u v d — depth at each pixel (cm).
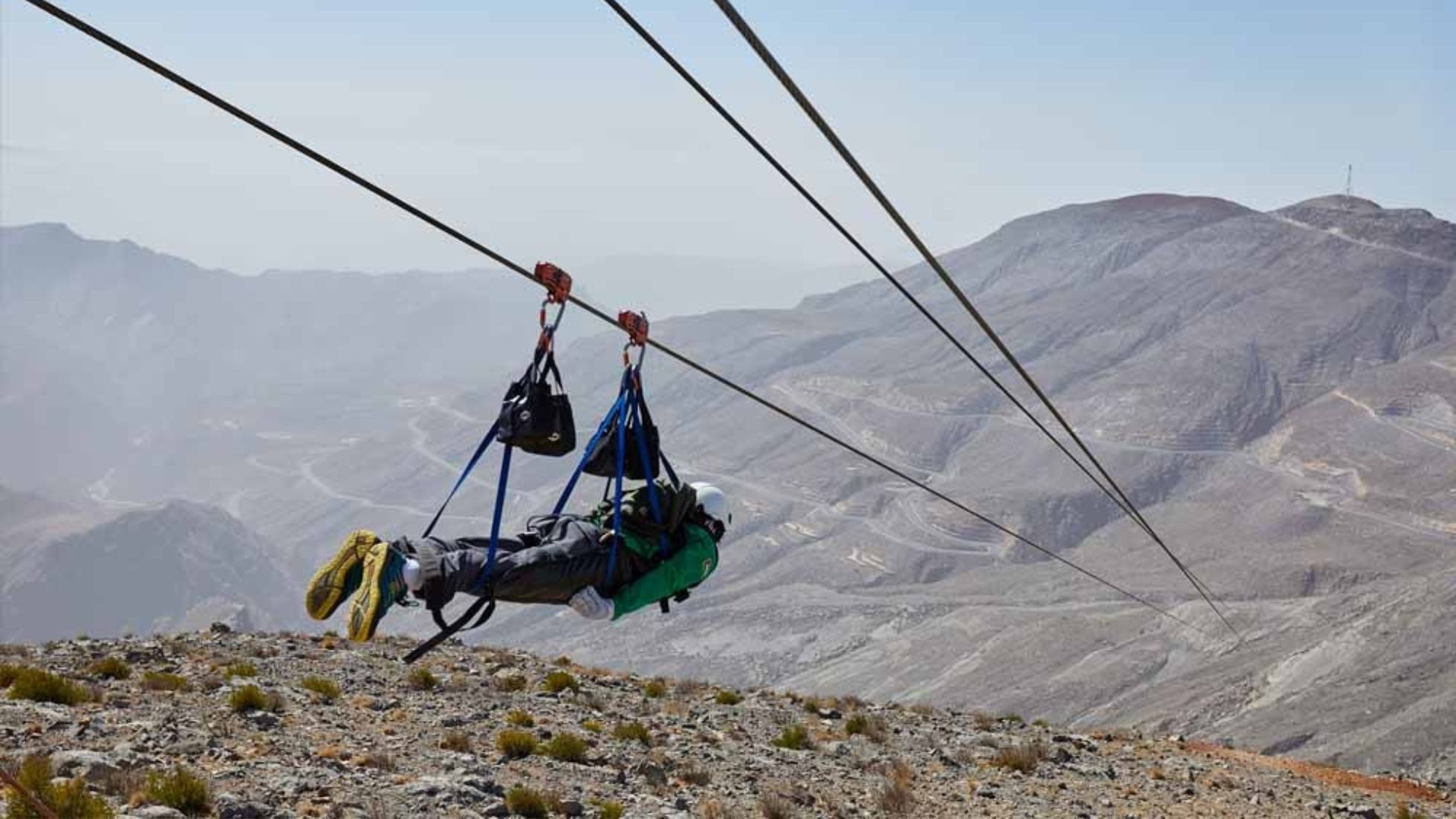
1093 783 2931
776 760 2816
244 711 2514
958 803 2572
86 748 2000
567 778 2319
